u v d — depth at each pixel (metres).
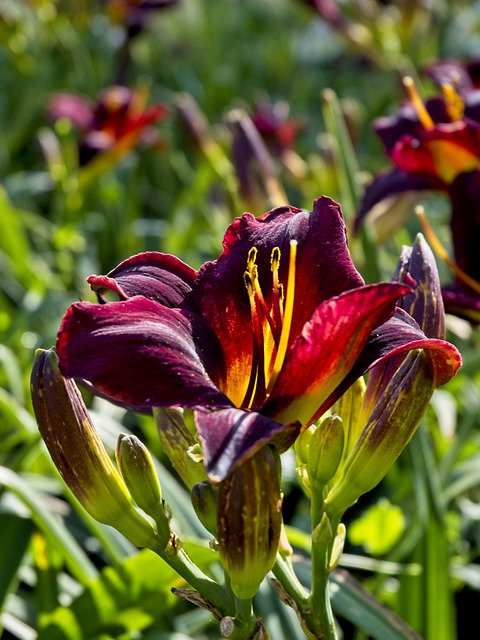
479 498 1.01
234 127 1.09
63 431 0.57
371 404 0.60
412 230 1.30
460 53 2.15
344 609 0.72
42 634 0.75
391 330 0.57
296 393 0.56
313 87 2.33
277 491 0.54
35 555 0.81
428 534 0.78
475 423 0.97
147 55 2.38
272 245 0.60
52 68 2.08
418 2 1.54
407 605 0.80
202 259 1.35
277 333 0.58
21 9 1.91
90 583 0.74
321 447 0.57
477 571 0.84
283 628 0.74
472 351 1.10
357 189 0.96
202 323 0.58
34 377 0.57
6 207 1.30
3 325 1.21
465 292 0.80
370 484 0.58
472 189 0.81
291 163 1.42
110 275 0.60
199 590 0.58
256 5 2.66
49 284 1.34
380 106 1.86
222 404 0.54
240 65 2.47
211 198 1.42
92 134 1.39
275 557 0.55
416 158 0.85
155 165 1.84
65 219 1.41
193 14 2.49
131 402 0.54
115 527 0.58
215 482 0.51
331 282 0.59
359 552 0.92
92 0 1.86
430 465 0.79
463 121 0.84
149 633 0.79
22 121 1.90
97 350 0.54
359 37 1.56
